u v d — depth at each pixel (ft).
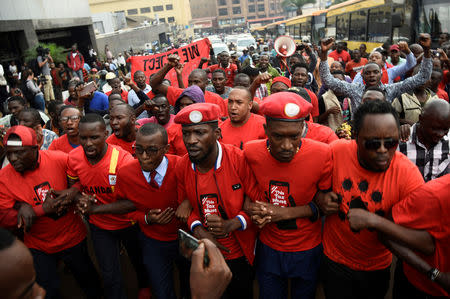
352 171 6.79
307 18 77.51
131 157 9.93
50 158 9.37
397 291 7.40
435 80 15.43
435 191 5.48
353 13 49.08
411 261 5.86
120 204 9.02
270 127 6.62
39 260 9.19
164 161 8.54
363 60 32.65
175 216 8.63
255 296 10.78
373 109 5.86
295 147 6.79
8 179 8.90
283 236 7.59
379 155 5.93
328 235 7.53
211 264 4.01
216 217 7.50
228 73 27.78
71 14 73.26
